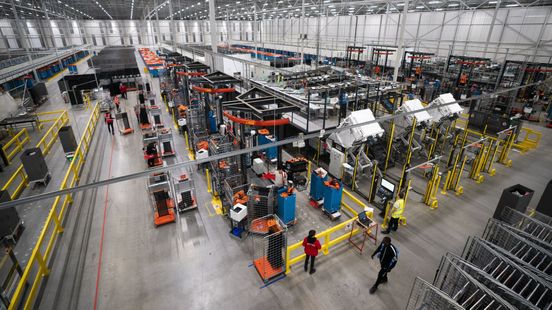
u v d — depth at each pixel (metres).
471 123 15.52
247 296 6.25
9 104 15.62
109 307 6.01
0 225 7.38
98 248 7.64
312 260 6.61
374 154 11.95
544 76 19.33
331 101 12.89
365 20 33.62
